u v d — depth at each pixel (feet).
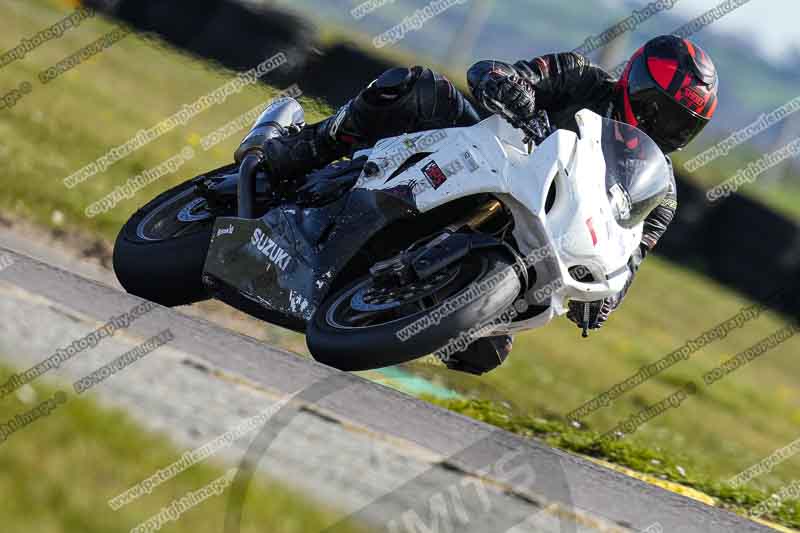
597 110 60.08
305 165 63.41
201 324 59.47
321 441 44.27
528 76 57.88
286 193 64.85
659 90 57.77
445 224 56.29
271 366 54.13
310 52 186.91
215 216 69.31
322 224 58.95
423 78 58.90
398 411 53.21
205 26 184.34
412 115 58.75
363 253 57.57
